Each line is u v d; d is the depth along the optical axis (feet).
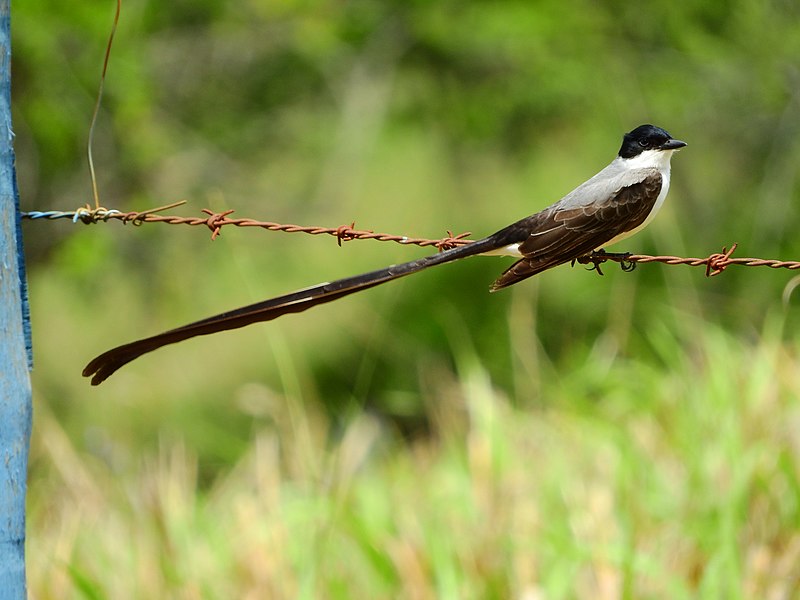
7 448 13.12
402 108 57.00
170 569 21.43
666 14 55.31
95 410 50.37
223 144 54.29
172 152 52.90
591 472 25.32
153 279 54.24
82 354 56.44
